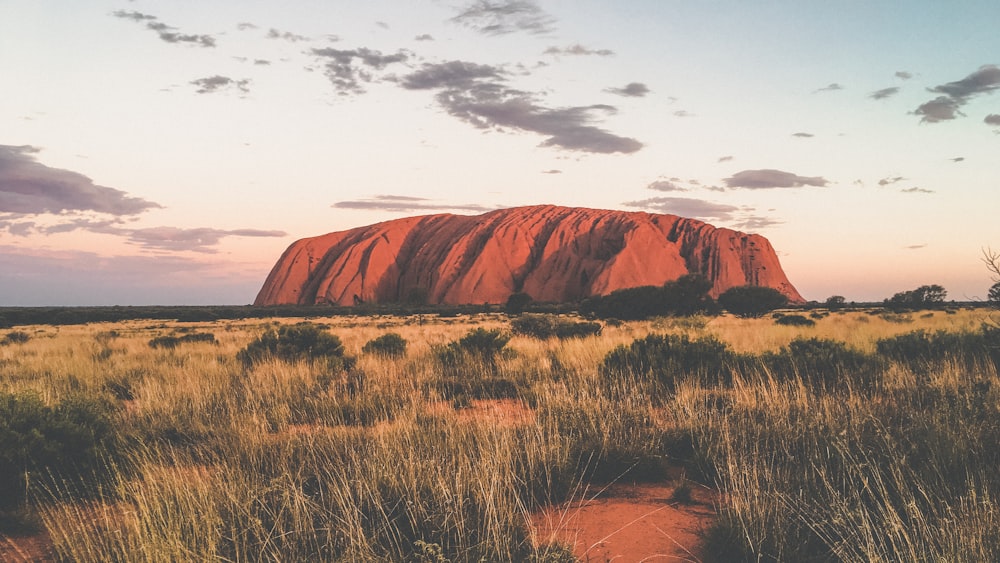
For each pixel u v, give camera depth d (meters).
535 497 4.51
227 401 8.34
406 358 14.59
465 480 4.20
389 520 3.79
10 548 3.81
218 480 4.39
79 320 63.47
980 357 10.01
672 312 41.44
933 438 4.68
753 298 48.44
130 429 6.78
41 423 5.29
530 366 11.95
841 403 6.66
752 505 3.78
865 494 3.99
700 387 8.67
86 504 4.62
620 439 5.70
